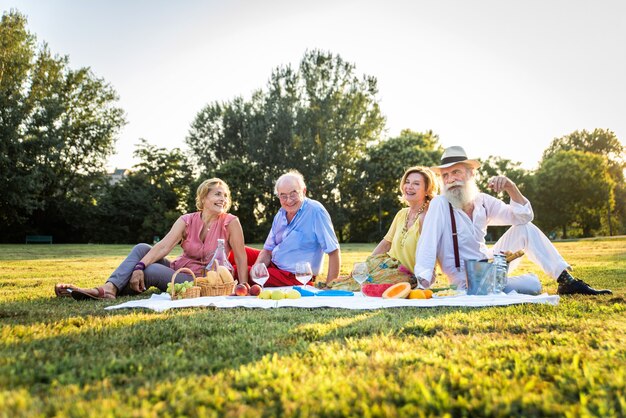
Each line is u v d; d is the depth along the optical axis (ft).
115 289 14.93
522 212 15.12
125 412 5.03
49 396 5.61
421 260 14.74
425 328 9.34
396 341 8.23
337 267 17.35
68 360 6.98
